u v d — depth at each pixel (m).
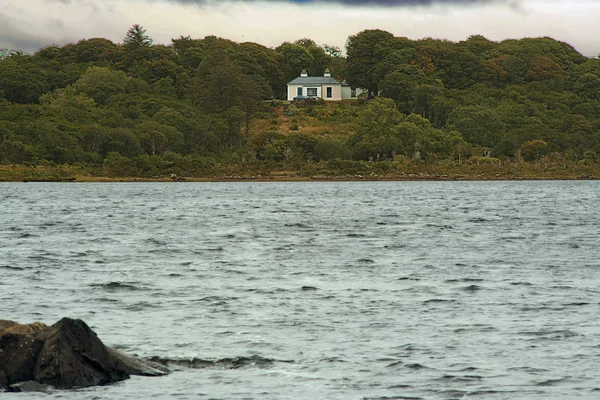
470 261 143.00
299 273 127.62
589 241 180.38
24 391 63.06
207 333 84.44
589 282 117.31
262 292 108.94
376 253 156.00
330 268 133.50
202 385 66.94
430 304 100.19
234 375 69.81
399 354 76.25
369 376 69.56
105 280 119.56
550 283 116.44
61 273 127.25
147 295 106.69
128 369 68.62
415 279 120.88
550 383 67.50
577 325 87.75
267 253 156.00
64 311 96.00
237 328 86.62
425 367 72.06
